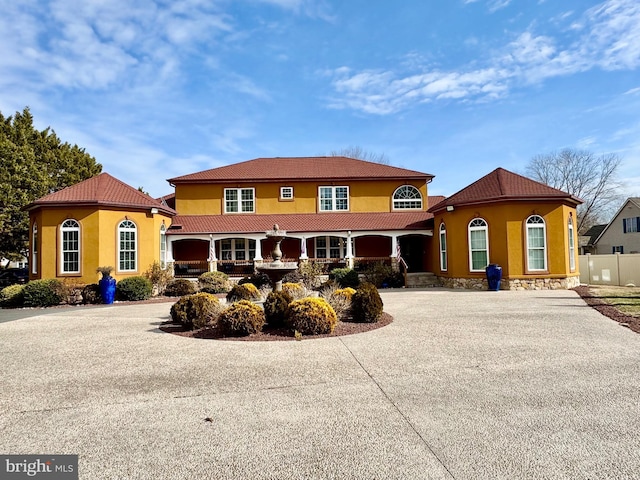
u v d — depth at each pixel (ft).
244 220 76.54
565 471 10.59
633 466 10.78
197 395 16.96
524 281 58.08
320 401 15.99
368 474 10.63
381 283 67.51
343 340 26.89
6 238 79.77
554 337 26.84
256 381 18.63
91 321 36.81
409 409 14.99
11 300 49.29
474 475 10.46
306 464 11.23
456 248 64.34
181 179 78.64
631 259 62.39
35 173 80.69
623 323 31.27
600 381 17.84
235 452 12.01
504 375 18.89
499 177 64.08
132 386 18.26
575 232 65.62
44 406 15.99
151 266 61.16
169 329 32.01
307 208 80.64
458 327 30.76
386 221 75.77
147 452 12.12
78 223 55.36
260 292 44.55
